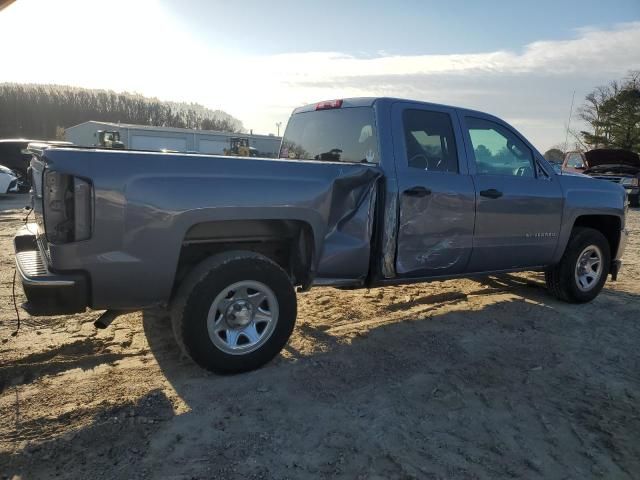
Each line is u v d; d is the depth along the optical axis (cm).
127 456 267
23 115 9069
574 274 551
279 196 353
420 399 339
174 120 10450
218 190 332
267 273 355
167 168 319
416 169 427
